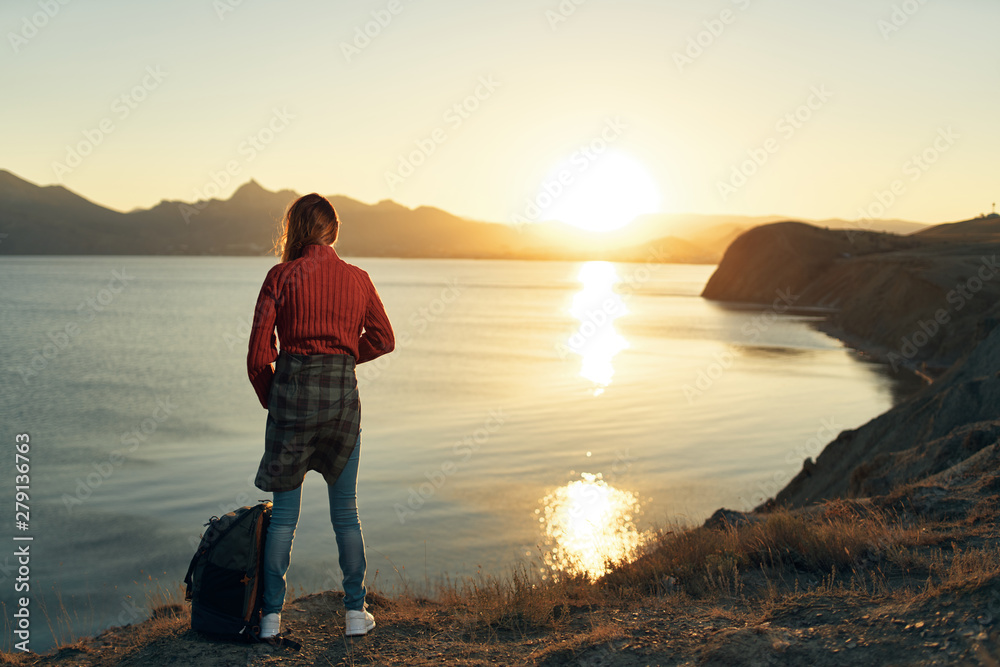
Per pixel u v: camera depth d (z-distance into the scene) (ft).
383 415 102.42
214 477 68.28
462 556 44.62
